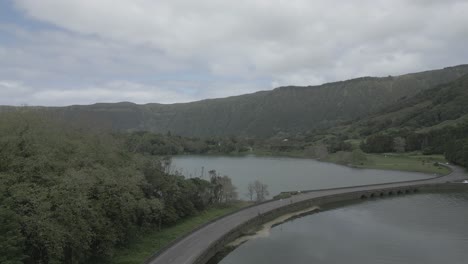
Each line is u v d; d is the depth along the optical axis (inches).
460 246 3004.4
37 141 2331.4
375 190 5196.9
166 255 2412.6
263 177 6914.4
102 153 2950.3
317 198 4601.4
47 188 1926.7
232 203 4313.5
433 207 4466.0
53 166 2263.8
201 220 3479.3
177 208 3405.5
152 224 3002.0
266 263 2659.9
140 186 2977.4
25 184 1863.9
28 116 2664.9
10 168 2028.8
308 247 3006.9
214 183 4281.5
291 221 3841.0
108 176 2436.0
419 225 3629.4
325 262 2689.5
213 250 2694.4
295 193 4837.6
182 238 2815.0
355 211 4318.4
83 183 2114.9
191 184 3801.7
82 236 1964.8
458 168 7362.2
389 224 3690.9
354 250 2930.6
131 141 6565.0
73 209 1923.0
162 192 3255.4
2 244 1514.5
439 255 2810.0
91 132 4094.5
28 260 1753.2
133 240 2623.0
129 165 3053.6
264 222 3718.0
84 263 2149.4
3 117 2476.6
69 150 2672.2
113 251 2295.8
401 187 5403.5
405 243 3090.6
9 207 1695.4
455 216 3981.3
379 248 2974.9
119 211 2417.6
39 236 1733.5
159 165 3673.7
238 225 3262.8
